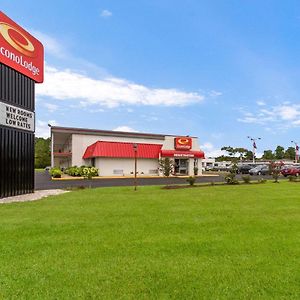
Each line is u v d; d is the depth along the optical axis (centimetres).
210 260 506
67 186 2200
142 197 1393
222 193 1584
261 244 599
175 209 1034
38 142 9344
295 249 566
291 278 430
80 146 4031
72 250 560
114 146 3678
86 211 994
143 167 3872
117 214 936
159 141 4397
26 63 1588
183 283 414
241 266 477
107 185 2295
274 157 12019
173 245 593
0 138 1389
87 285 407
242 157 9844
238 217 886
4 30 1420
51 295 378
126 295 379
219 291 390
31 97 1661
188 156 4069
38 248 573
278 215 923
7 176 1438
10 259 509
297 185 2177
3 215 923
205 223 799
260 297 374
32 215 923
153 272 453
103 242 614
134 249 567
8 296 374
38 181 2823
